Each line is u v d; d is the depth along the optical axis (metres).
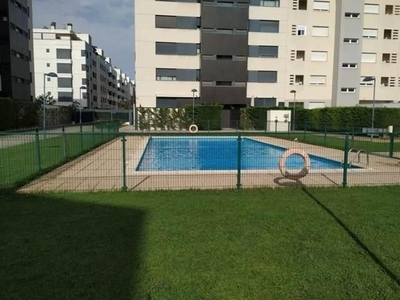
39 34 67.25
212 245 4.23
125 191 7.11
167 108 32.97
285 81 37.09
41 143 14.62
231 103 35.94
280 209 5.88
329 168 10.34
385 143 16.41
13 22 34.56
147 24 34.22
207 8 34.41
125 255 3.90
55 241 4.29
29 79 39.44
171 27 34.62
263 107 32.94
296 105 37.50
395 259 3.88
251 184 7.97
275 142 17.72
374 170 9.95
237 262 3.77
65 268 3.56
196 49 35.28
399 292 3.18
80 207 5.85
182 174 9.12
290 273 3.53
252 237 4.53
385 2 37.38
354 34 36.59
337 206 6.11
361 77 37.78
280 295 3.11
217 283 3.31
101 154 13.39
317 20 37.12
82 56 69.56
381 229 4.89
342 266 3.71
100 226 4.86
